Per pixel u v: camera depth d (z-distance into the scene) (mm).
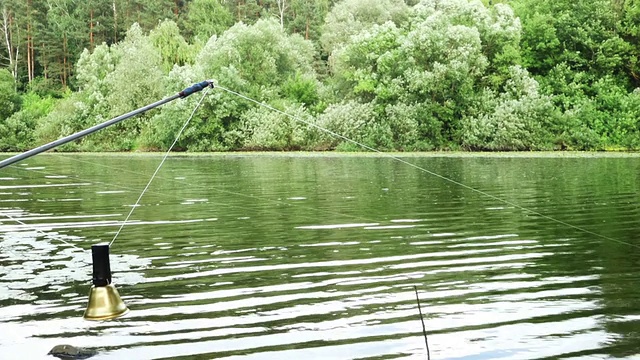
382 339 4871
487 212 11391
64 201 14281
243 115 38000
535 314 5410
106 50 45188
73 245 9055
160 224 10727
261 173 21219
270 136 36500
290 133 36312
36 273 7367
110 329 5258
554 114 33344
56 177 20891
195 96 38094
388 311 5578
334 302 5887
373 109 36156
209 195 14852
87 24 61219
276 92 40000
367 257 7797
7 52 59875
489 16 37906
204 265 7551
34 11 58312
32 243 9250
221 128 38188
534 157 28266
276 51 41156
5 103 45875
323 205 12750
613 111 34562
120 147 40438
